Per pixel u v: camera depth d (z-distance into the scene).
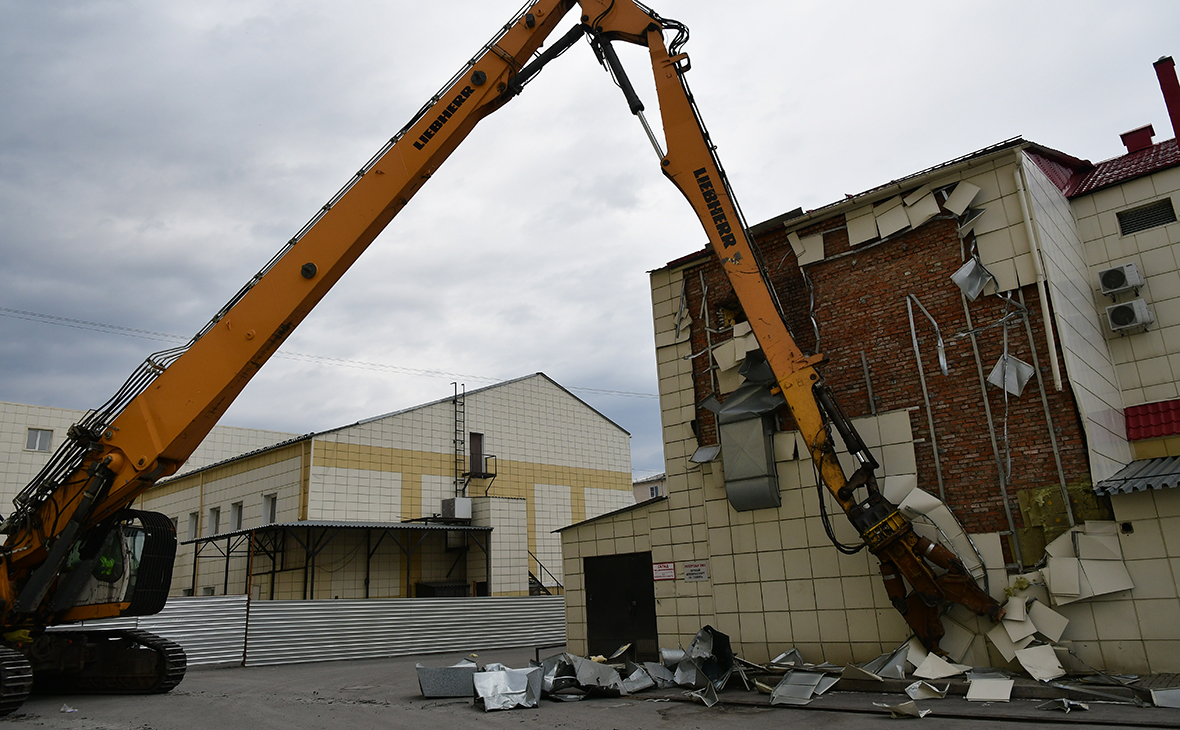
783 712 9.05
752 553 12.63
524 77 11.46
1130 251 12.57
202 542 27.91
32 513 10.46
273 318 10.52
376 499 27.38
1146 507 9.55
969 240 11.53
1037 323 10.75
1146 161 13.44
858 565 11.48
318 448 26.28
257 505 27.94
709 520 13.24
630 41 11.59
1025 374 10.68
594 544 15.01
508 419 32.69
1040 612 9.86
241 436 38.31
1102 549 9.70
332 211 10.80
